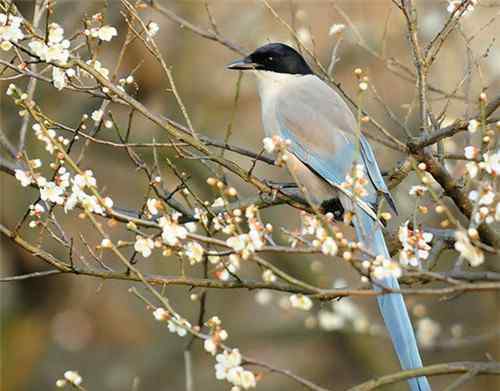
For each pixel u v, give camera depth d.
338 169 9.77
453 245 8.75
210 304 17.31
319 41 15.84
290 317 17.14
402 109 15.51
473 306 16.38
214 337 6.79
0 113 15.14
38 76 7.72
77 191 7.36
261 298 13.74
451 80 13.19
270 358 18.03
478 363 6.98
